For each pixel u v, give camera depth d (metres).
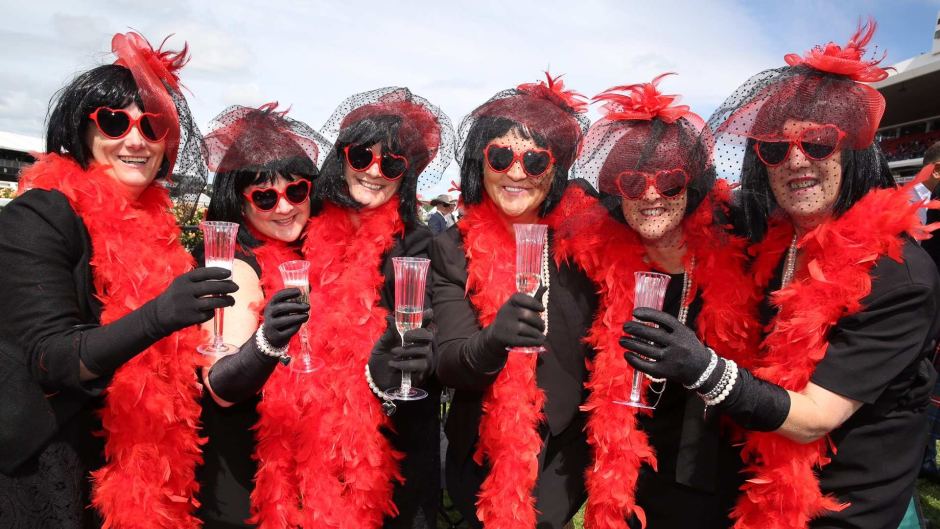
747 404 1.56
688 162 1.82
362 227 2.32
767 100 1.68
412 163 2.30
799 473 1.70
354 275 2.22
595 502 2.03
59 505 1.71
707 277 1.99
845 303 1.60
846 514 1.71
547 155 2.06
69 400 1.66
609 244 2.18
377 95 2.31
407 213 2.38
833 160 1.61
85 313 1.74
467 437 2.17
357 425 2.08
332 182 2.25
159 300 1.54
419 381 1.90
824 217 1.73
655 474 2.10
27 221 1.63
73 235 1.70
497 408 2.08
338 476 2.16
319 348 2.18
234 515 2.07
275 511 2.01
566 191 2.35
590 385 2.08
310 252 2.27
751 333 1.98
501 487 2.01
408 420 2.25
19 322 1.58
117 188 1.85
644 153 1.84
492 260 2.15
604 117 2.08
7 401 1.61
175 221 2.16
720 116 1.83
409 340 1.81
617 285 2.10
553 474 2.17
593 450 2.18
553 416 2.12
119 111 1.77
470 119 2.30
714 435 1.93
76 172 1.81
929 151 5.25
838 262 1.65
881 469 1.71
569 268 2.22
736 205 2.09
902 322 1.57
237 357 1.76
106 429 1.80
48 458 1.69
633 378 1.87
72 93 1.80
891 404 1.70
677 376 1.60
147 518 1.78
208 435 2.08
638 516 1.99
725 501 1.99
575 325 2.16
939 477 4.18
